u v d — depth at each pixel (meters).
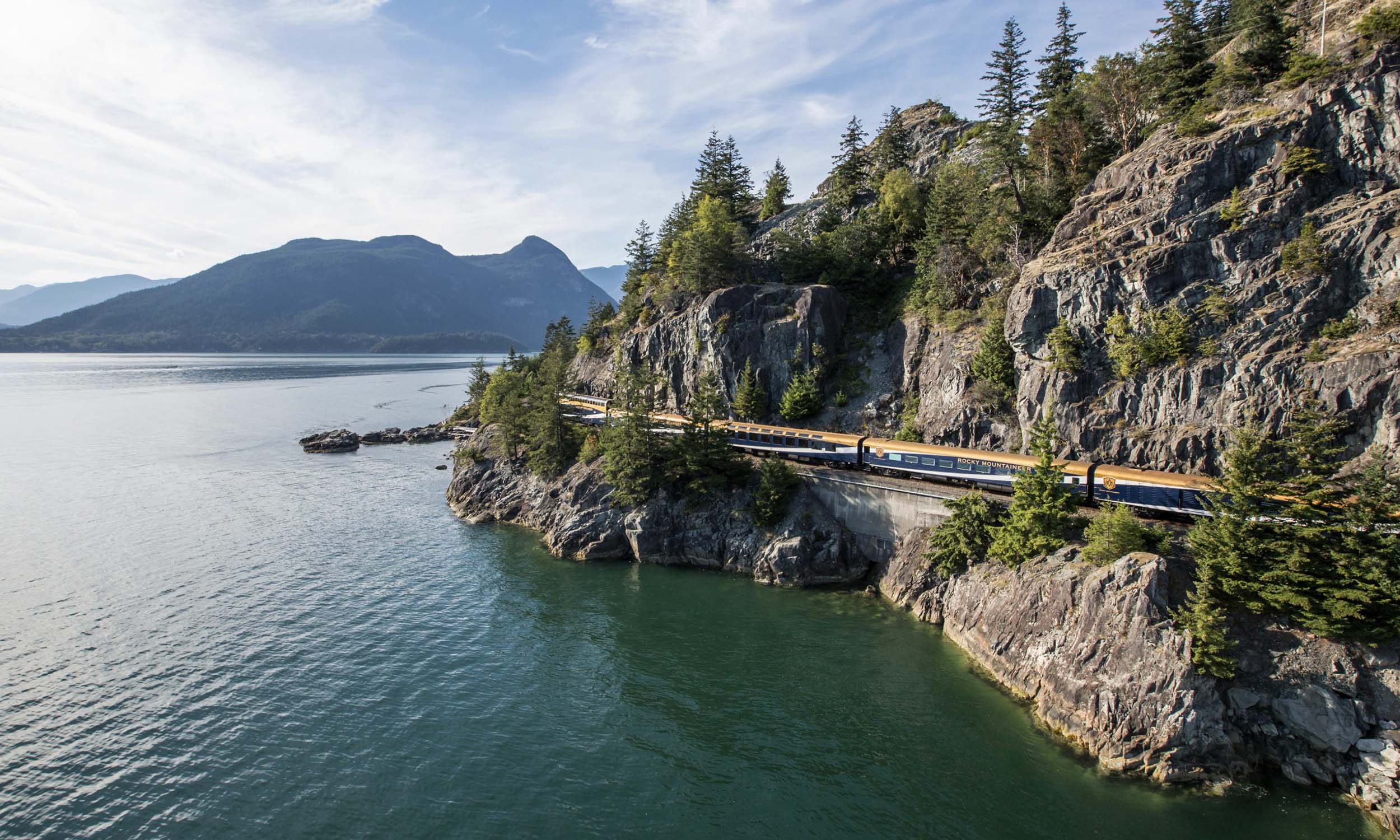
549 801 37.50
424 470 119.25
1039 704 44.12
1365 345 46.28
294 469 117.38
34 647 52.69
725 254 99.75
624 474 76.62
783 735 43.41
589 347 133.00
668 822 36.00
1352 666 37.03
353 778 38.88
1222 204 56.84
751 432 81.81
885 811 36.59
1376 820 34.16
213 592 63.75
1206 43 75.81
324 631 56.75
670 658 53.06
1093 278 59.72
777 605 62.72
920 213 100.31
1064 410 59.50
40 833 34.44
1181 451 52.47
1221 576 40.59
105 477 107.38
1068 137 80.69
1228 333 52.81
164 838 34.28
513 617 60.38
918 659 52.16
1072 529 50.91
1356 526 37.75
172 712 44.84
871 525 68.06
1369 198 51.38
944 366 77.38
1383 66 52.12
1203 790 36.53
